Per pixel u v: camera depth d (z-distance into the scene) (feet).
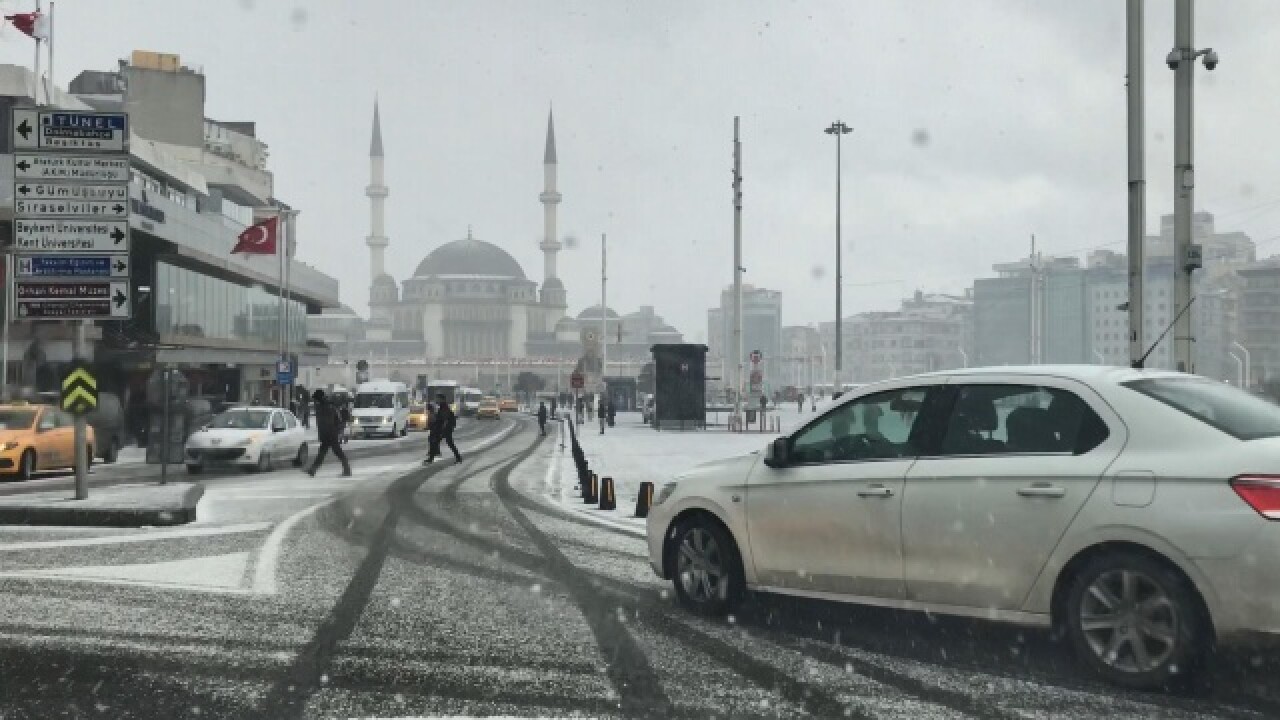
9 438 67.72
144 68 215.31
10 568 30.58
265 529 40.32
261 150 265.75
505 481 67.15
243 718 16.39
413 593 26.66
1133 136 46.03
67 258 45.88
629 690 17.78
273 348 209.56
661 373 160.35
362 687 18.08
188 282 164.55
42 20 133.80
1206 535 16.14
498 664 19.57
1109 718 15.89
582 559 32.58
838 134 196.95
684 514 24.29
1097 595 17.42
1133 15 46.03
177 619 23.53
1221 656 16.70
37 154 45.57
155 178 169.78
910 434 20.58
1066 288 626.23
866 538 20.39
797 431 22.58
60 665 19.52
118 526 41.19
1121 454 17.60
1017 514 18.33
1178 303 45.06
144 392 142.00
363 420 152.66
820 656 19.90
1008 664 19.10
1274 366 501.97
